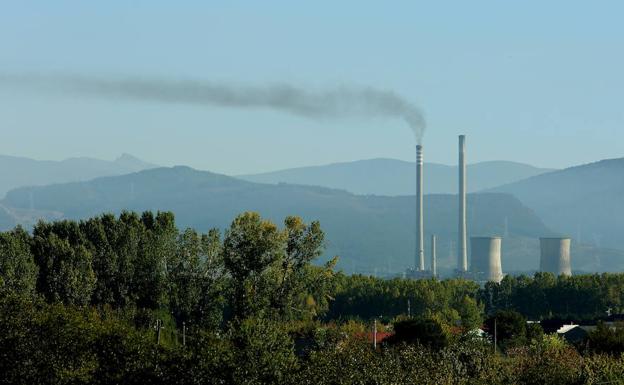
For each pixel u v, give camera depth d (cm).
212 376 13100
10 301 17762
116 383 15075
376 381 13388
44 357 16412
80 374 15512
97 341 16488
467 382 15362
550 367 16400
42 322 17100
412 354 15338
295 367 13400
